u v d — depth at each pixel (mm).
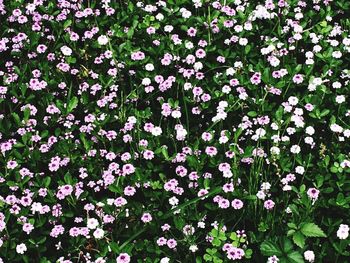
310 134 647
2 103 699
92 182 609
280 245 523
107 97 701
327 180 615
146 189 615
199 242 562
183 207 572
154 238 555
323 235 514
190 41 784
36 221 568
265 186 591
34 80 708
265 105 685
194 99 710
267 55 788
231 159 631
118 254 535
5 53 789
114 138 655
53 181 623
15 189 592
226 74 733
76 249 552
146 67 732
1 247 544
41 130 678
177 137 650
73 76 756
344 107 687
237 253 528
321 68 771
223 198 582
